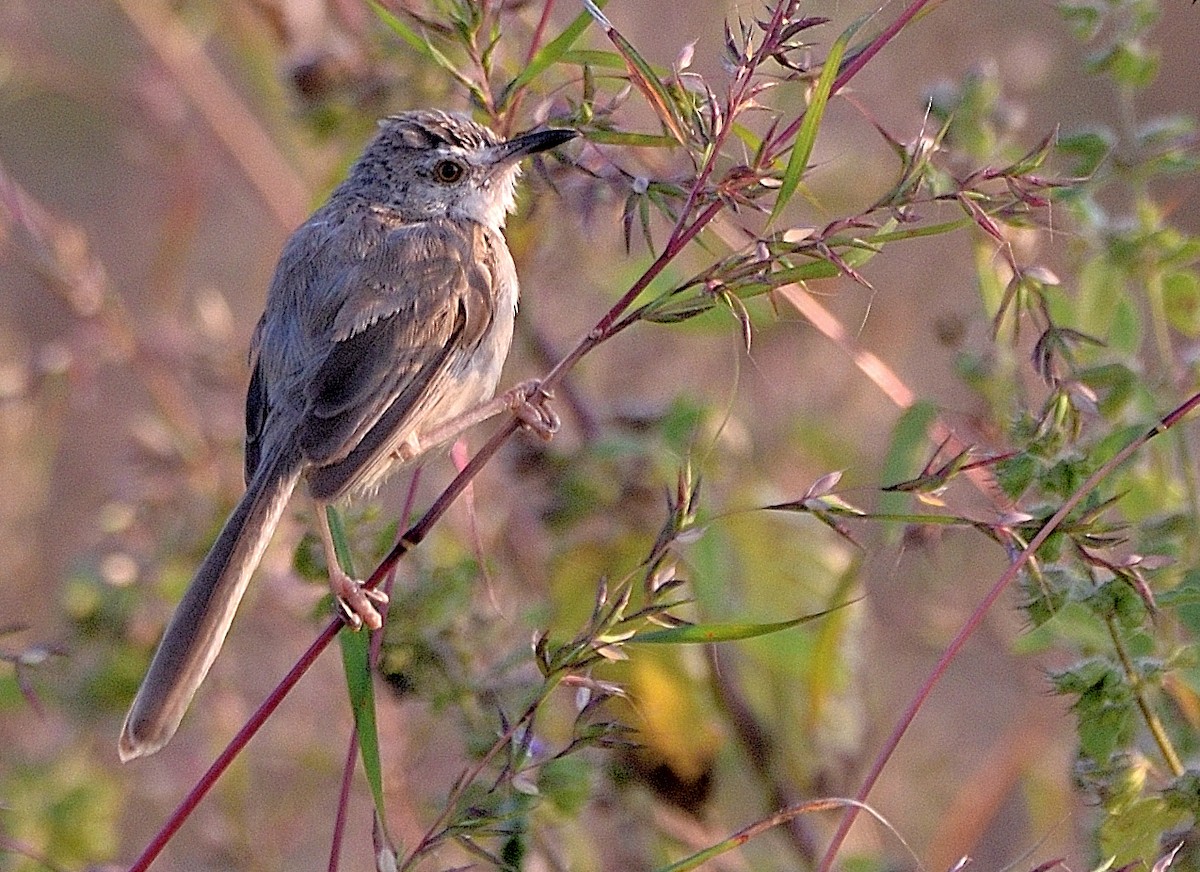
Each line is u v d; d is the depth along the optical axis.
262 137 14.06
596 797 9.46
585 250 11.38
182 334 12.86
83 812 10.64
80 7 14.68
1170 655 7.62
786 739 10.79
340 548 8.48
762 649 10.45
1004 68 12.69
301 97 10.73
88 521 14.43
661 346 12.69
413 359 9.57
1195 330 9.45
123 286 16.80
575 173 8.53
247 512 8.79
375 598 7.73
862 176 11.27
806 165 7.39
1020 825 12.04
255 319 14.48
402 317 9.60
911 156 7.24
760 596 10.72
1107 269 9.34
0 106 14.82
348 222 10.06
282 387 9.53
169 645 8.08
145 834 12.39
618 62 8.25
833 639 9.19
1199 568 8.17
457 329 9.77
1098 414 7.45
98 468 14.93
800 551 10.76
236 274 16.14
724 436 10.90
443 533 10.88
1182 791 7.01
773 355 12.69
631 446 10.48
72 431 15.22
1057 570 7.18
